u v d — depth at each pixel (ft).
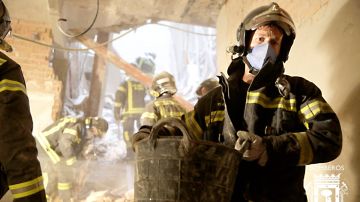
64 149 15.57
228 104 7.11
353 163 8.70
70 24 25.76
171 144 5.69
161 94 16.29
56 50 25.62
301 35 11.77
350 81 9.10
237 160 5.98
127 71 25.30
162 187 5.70
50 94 21.35
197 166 5.66
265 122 6.90
